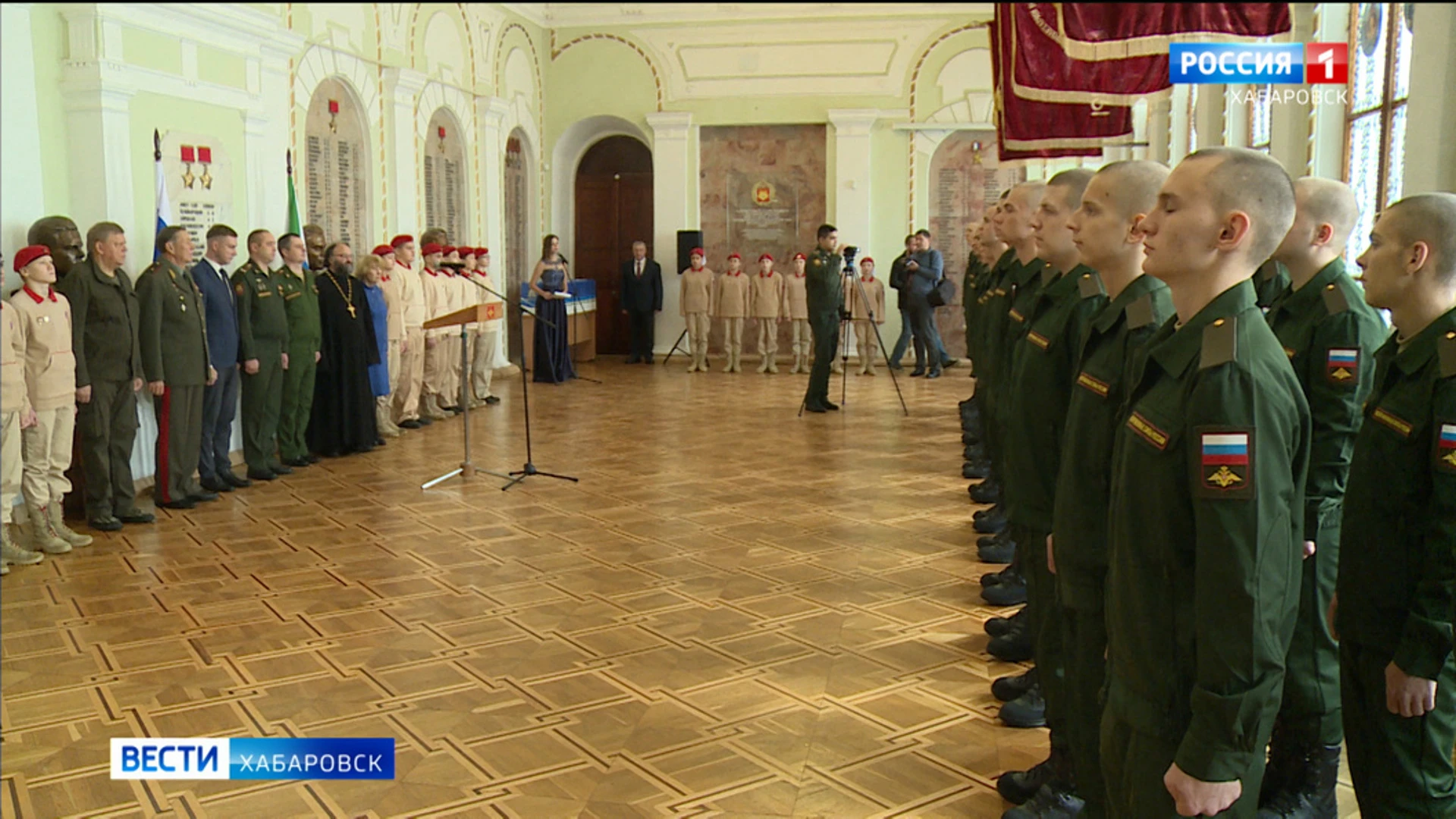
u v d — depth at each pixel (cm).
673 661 419
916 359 1493
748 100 1516
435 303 1012
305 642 443
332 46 987
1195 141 991
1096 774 259
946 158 1501
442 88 1205
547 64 1544
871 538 600
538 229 1528
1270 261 361
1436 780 244
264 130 846
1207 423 186
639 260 1509
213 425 716
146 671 412
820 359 1064
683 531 616
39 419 569
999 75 720
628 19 1525
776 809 307
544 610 480
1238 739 184
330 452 842
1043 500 309
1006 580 493
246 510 671
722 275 1462
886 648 432
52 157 673
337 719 369
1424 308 240
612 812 306
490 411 1082
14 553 552
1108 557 221
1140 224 204
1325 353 278
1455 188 480
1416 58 499
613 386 1287
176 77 742
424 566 550
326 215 999
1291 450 190
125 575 536
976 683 397
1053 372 305
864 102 1496
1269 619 183
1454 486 227
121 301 622
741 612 477
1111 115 670
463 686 396
